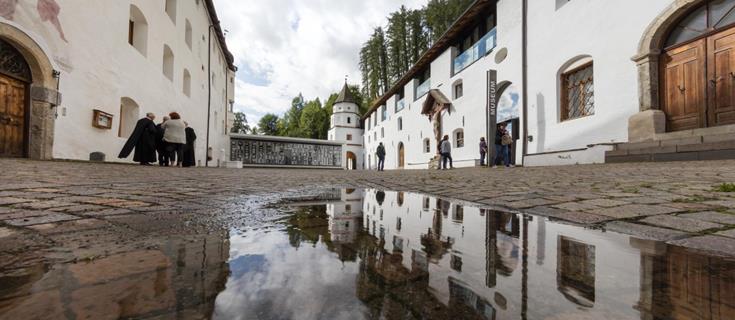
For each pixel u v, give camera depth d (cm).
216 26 2086
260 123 7212
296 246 102
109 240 118
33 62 711
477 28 1585
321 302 56
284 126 6556
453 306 55
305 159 3203
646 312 53
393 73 3397
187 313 51
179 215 183
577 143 994
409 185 446
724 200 247
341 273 74
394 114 2852
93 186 347
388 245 104
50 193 281
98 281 69
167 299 57
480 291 63
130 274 74
